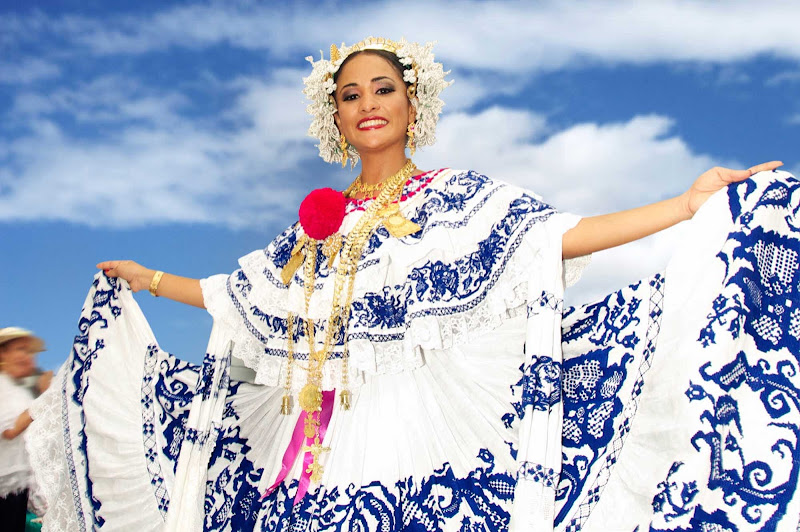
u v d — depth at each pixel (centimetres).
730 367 281
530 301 316
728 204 295
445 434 338
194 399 375
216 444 375
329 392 355
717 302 287
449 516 327
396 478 335
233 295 384
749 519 268
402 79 380
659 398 294
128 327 404
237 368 390
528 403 305
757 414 278
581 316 324
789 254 289
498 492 324
